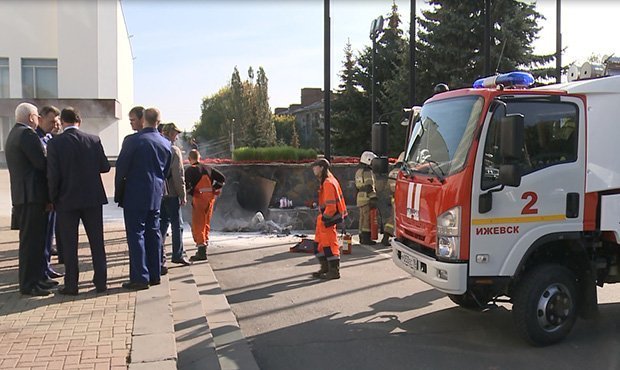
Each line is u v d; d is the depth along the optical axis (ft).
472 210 16.96
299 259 31.91
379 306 22.88
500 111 17.26
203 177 29.78
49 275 22.88
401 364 16.81
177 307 20.71
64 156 19.56
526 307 17.57
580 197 17.90
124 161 20.98
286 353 17.72
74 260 20.26
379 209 41.37
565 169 17.71
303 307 22.72
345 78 97.96
